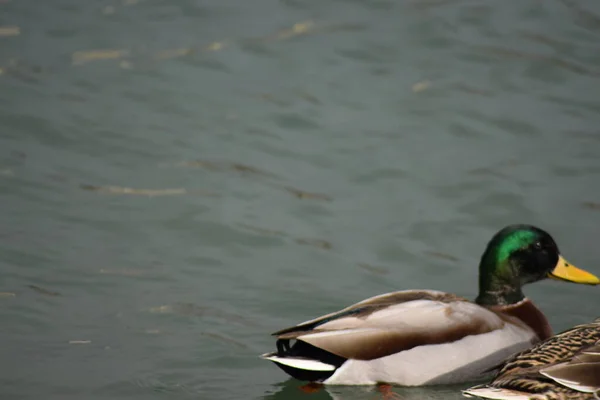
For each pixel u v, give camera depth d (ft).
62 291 40.63
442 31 61.82
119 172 49.75
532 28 62.08
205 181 49.49
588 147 52.65
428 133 53.83
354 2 64.49
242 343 37.93
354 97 56.44
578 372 30.53
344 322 34.68
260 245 45.29
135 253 43.96
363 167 51.11
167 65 58.29
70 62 58.03
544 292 42.91
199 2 64.39
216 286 42.09
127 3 64.28
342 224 47.06
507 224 47.34
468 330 35.19
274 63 58.95
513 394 30.86
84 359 36.09
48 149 51.11
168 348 37.24
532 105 55.83
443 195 49.26
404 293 36.65
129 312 39.58
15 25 61.00
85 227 45.47
